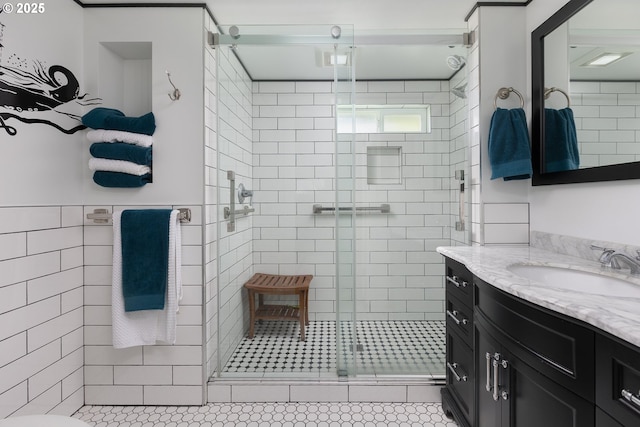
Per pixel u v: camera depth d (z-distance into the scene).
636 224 1.19
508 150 1.65
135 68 1.93
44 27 1.50
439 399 1.78
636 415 0.63
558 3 1.53
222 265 1.93
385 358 2.00
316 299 2.38
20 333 1.37
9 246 1.32
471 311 1.38
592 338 0.74
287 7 1.79
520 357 0.99
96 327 1.75
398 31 1.99
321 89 2.33
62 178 1.60
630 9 1.18
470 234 1.93
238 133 2.14
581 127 1.39
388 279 2.28
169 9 1.74
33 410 1.43
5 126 1.31
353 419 1.64
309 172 2.36
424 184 2.22
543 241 1.64
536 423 0.92
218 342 1.87
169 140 1.74
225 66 1.96
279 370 1.90
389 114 2.21
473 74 1.87
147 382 1.76
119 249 1.65
